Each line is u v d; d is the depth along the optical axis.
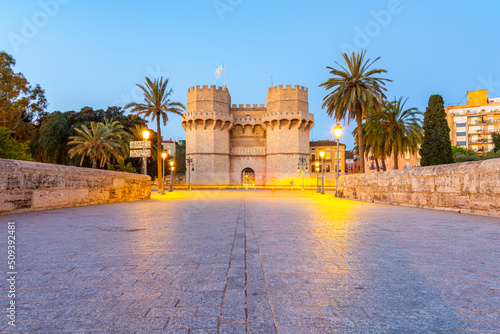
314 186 65.06
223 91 67.12
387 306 2.18
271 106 67.19
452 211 9.35
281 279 2.75
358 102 27.59
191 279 2.75
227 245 4.21
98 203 12.70
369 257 3.54
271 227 5.97
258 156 70.75
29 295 2.35
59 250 3.88
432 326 1.88
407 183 11.98
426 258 3.50
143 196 18.22
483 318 1.99
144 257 3.53
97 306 2.16
